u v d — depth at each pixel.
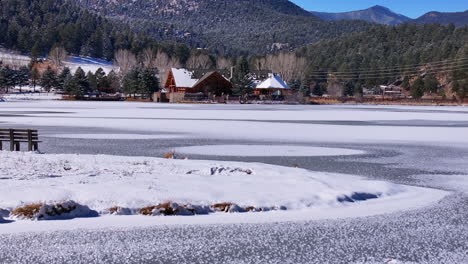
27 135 21.88
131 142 26.64
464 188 14.52
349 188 13.09
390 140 29.19
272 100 105.25
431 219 10.60
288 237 9.16
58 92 121.38
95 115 50.66
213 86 102.88
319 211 11.13
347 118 50.81
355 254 8.25
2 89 121.31
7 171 14.88
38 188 11.85
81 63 190.12
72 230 9.41
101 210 10.56
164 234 9.26
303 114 57.91
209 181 13.44
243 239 9.01
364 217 10.70
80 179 13.42
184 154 21.86
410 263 7.84
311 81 158.50
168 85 109.19
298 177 14.55
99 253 8.16
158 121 43.19
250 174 15.48
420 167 18.88
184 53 199.88
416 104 104.69
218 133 32.53
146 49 196.12
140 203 10.91
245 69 117.31
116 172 14.92
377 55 196.25
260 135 31.47
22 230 9.35
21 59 182.38
